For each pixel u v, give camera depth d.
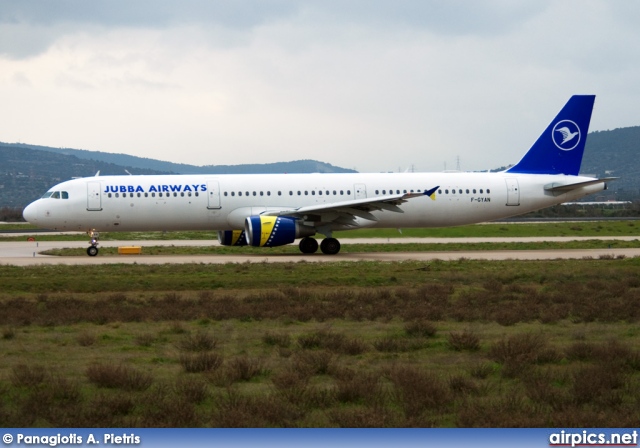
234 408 32.56
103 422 31.47
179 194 109.81
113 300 66.94
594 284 76.00
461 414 32.19
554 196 120.69
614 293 70.62
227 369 40.22
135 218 109.31
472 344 47.06
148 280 79.62
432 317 58.75
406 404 33.81
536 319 58.69
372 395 34.78
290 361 43.22
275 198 112.38
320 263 95.56
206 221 111.56
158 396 34.78
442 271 88.00
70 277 81.31
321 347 47.72
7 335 50.72
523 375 39.25
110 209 108.25
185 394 34.88
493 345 46.53
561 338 51.19
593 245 128.38
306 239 114.88
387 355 45.41
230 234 116.06
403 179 116.88
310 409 33.81
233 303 65.19
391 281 80.38
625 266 92.25
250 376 39.09
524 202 119.50
